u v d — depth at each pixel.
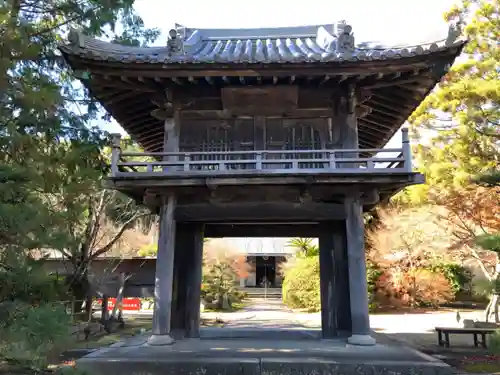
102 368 7.50
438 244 24.44
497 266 17.84
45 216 6.29
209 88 9.79
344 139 9.75
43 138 9.19
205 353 8.14
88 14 10.60
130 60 8.55
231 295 30.94
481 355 11.87
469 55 16.98
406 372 7.25
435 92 16.28
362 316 8.70
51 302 5.61
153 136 12.56
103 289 18.80
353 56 8.59
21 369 5.70
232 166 9.95
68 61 8.73
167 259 9.10
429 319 22.06
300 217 9.21
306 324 18.98
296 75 8.94
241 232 11.93
